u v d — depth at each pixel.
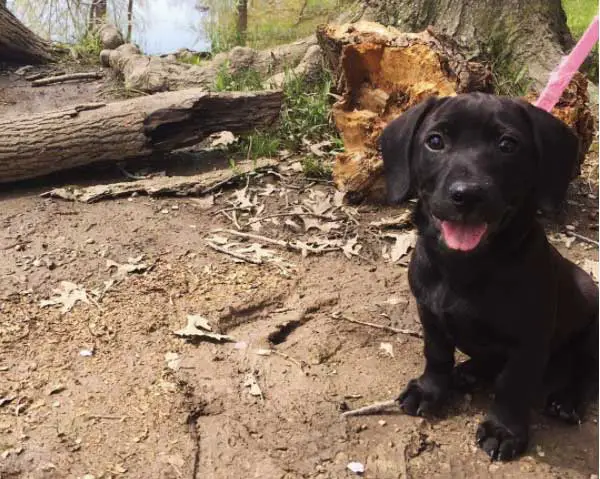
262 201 0.95
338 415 0.59
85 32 1.79
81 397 0.61
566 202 0.93
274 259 0.82
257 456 0.55
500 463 0.55
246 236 0.86
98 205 0.93
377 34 0.95
